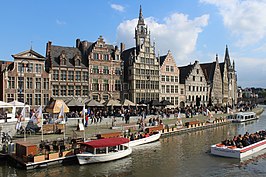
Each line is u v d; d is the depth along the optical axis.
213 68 89.81
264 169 24.78
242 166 25.66
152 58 66.00
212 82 86.69
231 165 25.98
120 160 27.23
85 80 55.84
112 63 59.72
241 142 30.89
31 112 38.69
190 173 23.55
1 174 22.03
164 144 35.47
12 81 47.28
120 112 48.25
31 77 49.06
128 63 64.00
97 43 57.69
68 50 57.41
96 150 26.02
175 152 30.92
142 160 27.38
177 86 72.81
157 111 55.31
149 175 22.88
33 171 22.89
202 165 25.92
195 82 79.25
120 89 60.97
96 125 41.88
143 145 34.59
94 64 57.06
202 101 81.50
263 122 64.12
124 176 22.47
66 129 37.47
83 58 58.03
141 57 63.84
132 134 34.78
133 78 61.84
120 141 28.08
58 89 52.56
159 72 67.12
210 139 39.53
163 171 24.00
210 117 58.41
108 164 25.72
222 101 93.38
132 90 61.94
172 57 71.75
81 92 55.19
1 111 42.59
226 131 48.22
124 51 70.38
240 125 57.88
